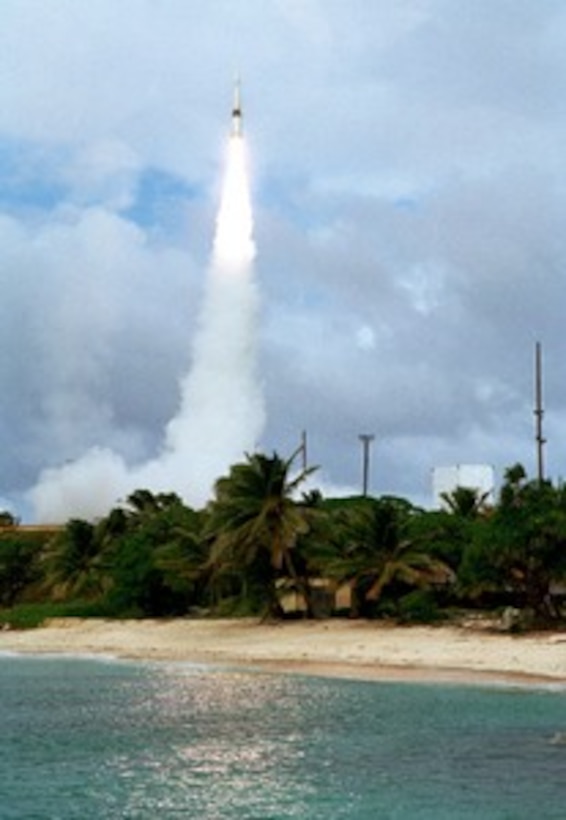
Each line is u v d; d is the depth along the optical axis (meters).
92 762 32.75
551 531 62.53
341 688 50.44
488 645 60.91
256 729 39.16
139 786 29.00
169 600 93.00
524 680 50.31
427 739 36.06
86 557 106.75
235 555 78.94
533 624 65.56
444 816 25.22
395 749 34.25
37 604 108.56
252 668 60.94
